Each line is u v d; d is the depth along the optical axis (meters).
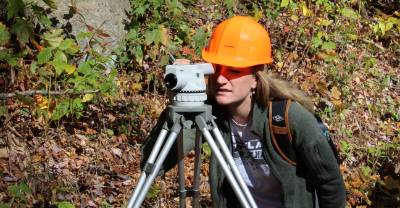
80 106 5.87
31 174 4.98
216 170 3.44
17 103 5.86
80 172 5.36
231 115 3.35
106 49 6.75
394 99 8.65
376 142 7.32
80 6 6.86
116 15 7.11
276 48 8.44
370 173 6.57
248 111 3.28
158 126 3.35
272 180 3.37
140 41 6.96
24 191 4.59
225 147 3.05
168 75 2.96
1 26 5.86
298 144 3.18
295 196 3.29
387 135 7.62
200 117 3.01
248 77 3.22
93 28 6.39
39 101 5.80
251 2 8.98
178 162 3.32
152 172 3.02
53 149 5.58
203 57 3.36
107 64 6.76
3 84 5.87
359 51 9.50
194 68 3.00
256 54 3.25
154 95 6.70
